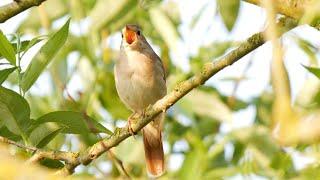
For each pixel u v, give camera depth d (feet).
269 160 26.21
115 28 26.43
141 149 28.84
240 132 26.89
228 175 26.08
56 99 29.12
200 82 17.94
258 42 16.22
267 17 7.85
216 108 27.84
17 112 18.17
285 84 7.27
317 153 23.44
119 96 31.63
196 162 23.09
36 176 6.91
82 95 30.01
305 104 23.95
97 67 30.68
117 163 26.99
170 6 32.09
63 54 29.27
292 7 14.87
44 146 19.17
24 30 27.63
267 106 30.09
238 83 30.76
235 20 19.31
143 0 26.00
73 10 28.09
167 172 31.04
